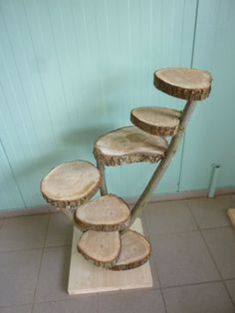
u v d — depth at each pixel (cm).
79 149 147
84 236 122
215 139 152
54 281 132
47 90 126
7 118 133
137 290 125
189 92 85
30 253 147
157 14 111
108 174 158
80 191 101
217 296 121
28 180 157
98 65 121
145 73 125
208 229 154
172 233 153
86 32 112
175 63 124
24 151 145
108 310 118
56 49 116
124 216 112
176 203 173
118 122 138
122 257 120
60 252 147
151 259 139
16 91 125
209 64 125
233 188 175
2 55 115
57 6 106
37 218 169
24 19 108
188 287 125
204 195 174
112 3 107
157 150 106
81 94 128
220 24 115
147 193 121
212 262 136
